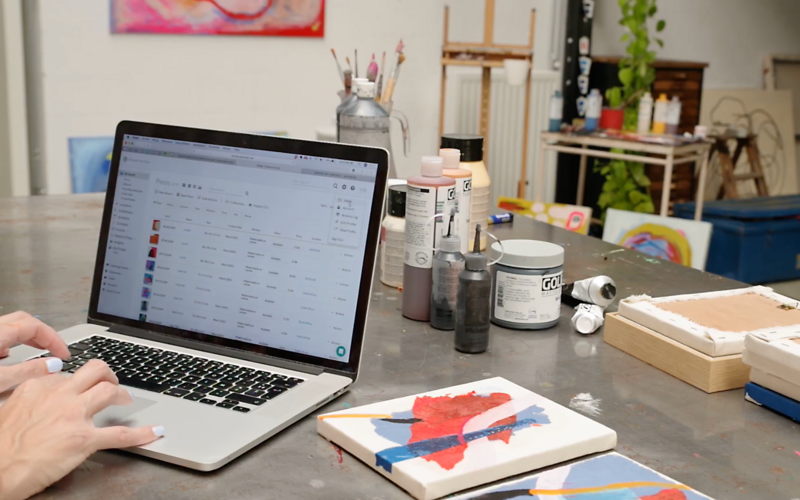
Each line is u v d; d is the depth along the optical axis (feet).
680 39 16.43
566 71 15.08
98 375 2.73
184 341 3.47
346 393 3.18
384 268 4.68
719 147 15.31
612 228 7.87
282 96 12.50
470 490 2.46
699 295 3.99
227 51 11.83
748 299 3.93
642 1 13.64
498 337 3.91
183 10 11.24
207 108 11.88
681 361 3.40
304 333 3.28
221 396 2.97
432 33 13.74
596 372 3.49
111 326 3.65
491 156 14.79
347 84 6.28
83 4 10.58
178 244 3.57
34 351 3.33
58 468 2.40
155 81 11.37
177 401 2.92
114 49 10.94
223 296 3.45
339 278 3.25
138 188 3.68
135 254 3.65
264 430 2.72
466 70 14.32
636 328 3.66
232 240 3.47
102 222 3.73
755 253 13.24
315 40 12.57
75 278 4.62
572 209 8.11
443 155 4.23
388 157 3.23
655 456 2.74
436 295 3.93
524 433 2.73
